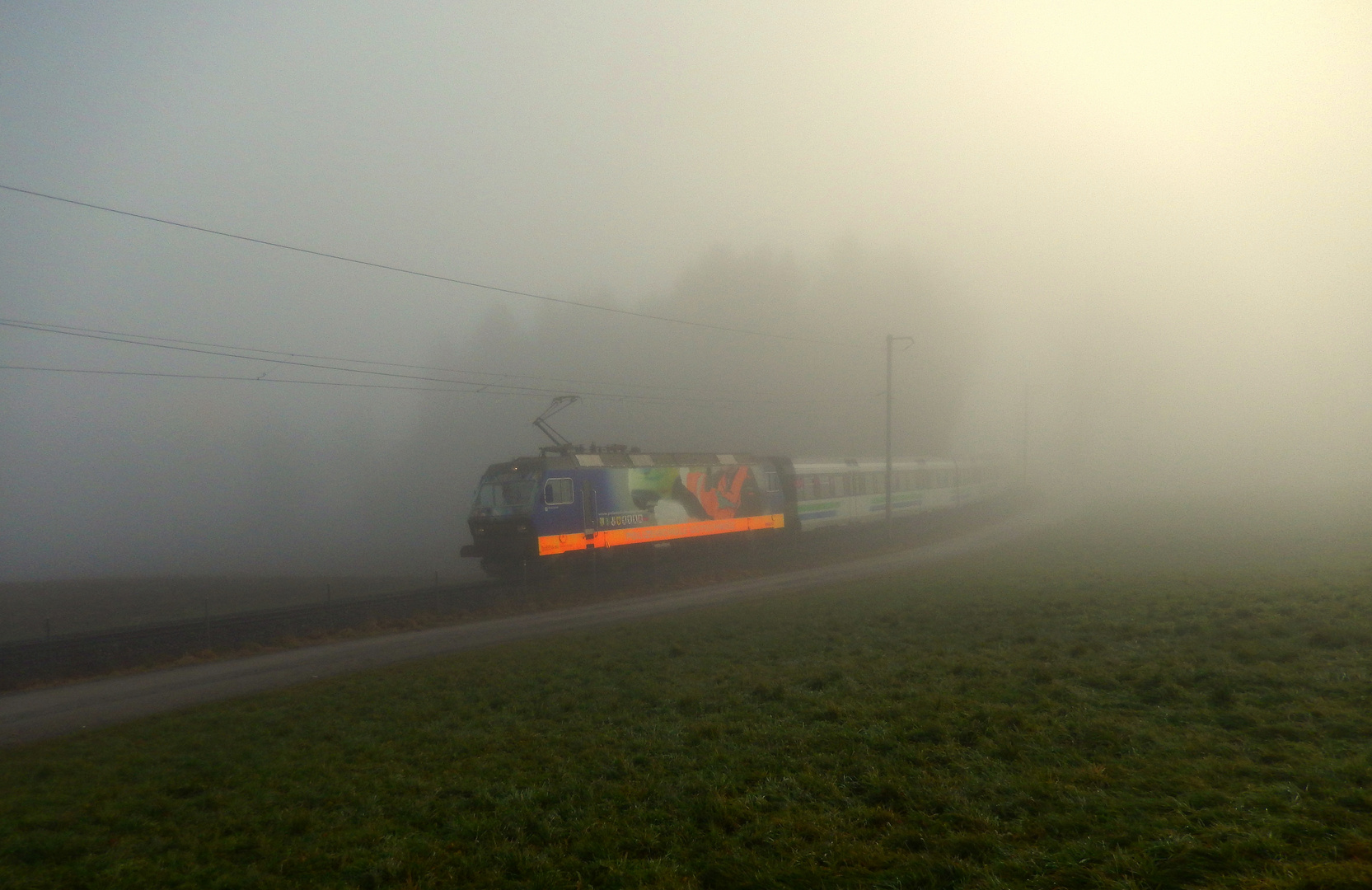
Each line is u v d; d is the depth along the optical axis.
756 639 16.98
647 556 31.56
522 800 7.91
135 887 6.51
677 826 6.91
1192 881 4.93
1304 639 11.24
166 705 15.13
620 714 11.23
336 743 11.03
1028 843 5.84
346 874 6.57
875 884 5.48
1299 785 6.21
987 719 8.82
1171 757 7.18
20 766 11.06
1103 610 15.84
